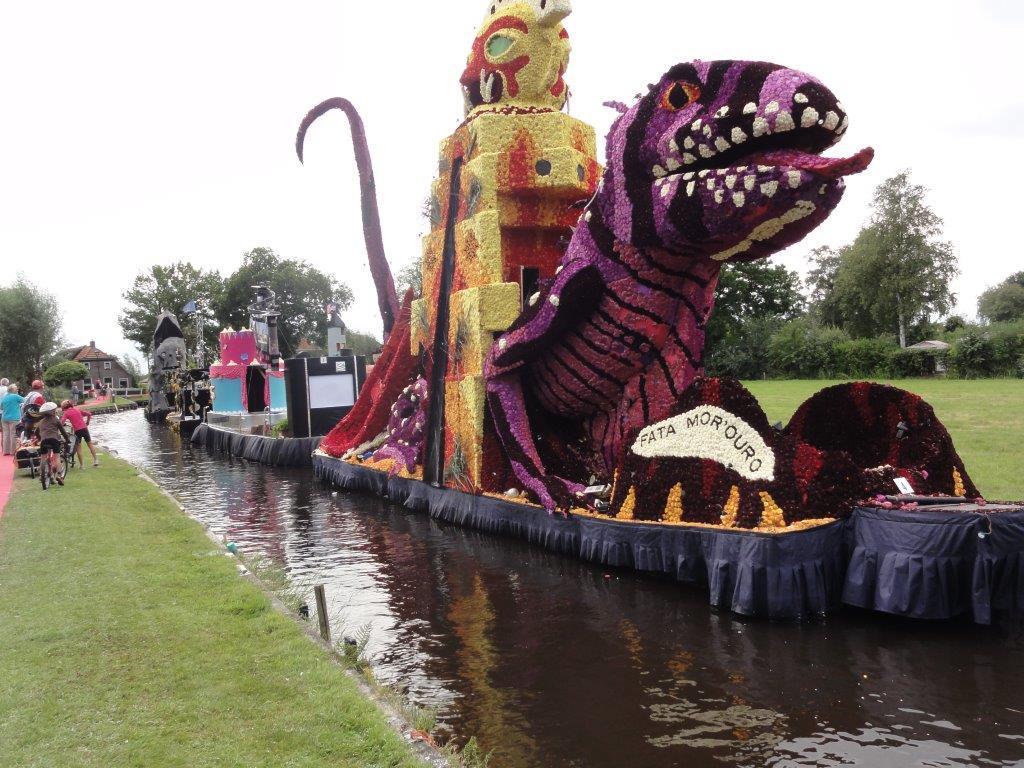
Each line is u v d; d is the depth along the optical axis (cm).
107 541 902
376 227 1750
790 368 4425
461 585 859
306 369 2150
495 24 1198
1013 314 6794
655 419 852
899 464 782
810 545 672
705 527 748
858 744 461
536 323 948
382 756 395
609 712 520
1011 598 625
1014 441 1445
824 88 670
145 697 470
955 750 449
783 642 631
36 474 1523
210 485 1794
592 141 1193
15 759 393
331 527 1231
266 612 644
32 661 529
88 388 7088
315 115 1759
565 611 746
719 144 715
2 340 5044
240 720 439
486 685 577
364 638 618
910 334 5322
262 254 6347
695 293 854
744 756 453
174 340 4172
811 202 678
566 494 962
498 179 1138
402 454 1401
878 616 678
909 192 4853
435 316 1298
